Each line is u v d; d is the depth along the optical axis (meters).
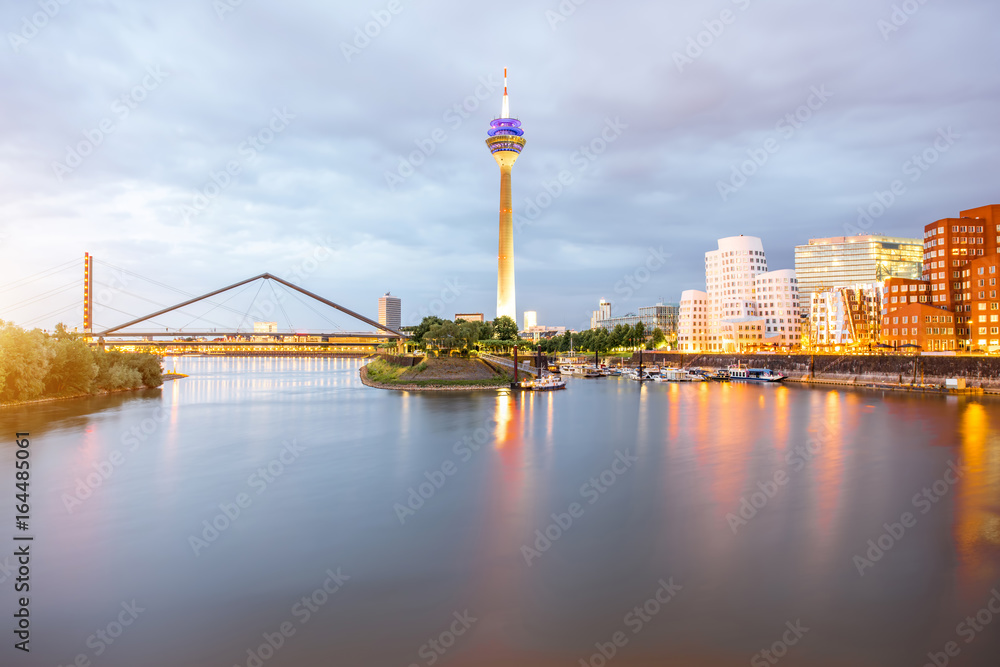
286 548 39.53
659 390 159.75
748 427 88.94
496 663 25.66
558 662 25.64
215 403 128.50
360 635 28.14
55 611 30.78
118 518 46.00
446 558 37.59
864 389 149.62
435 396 145.88
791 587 32.91
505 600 31.69
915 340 159.88
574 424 95.06
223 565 36.66
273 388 173.38
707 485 54.56
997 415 96.56
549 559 37.28
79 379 141.00
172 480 58.12
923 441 74.56
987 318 145.12
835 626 28.69
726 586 33.12
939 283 167.25
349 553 38.59
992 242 162.88
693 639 27.48
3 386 114.94
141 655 26.64
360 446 76.44
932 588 32.69
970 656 26.00
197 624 29.33
